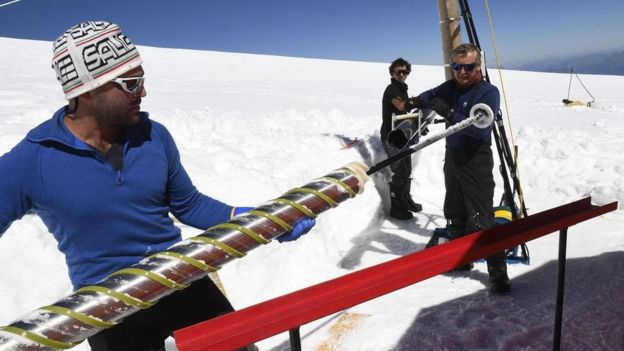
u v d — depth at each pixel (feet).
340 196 4.77
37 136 4.55
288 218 4.51
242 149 17.81
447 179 11.28
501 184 18.39
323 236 13.01
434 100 10.16
